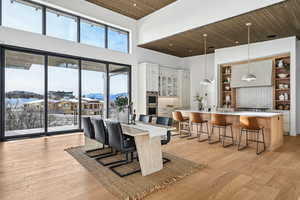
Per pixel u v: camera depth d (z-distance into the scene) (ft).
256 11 13.35
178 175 8.93
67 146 13.83
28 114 16.16
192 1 17.07
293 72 18.51
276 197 6.97
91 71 20.08
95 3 19.15
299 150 13.38
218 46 23.13
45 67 16.81
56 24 17.52
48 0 16.25
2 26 14.37
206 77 27.63
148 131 8.98
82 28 19.38
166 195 7.15
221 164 10.47
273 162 10.78
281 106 20.10
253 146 14.25
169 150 13.37
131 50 23.12
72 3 17.66
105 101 21.15
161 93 25.94
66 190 7.43
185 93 28.96
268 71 20.10
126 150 8.98
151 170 9.26
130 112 12.16
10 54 15.17
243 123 13.37
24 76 15.87
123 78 22.70
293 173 9.18
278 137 14.42
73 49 18.30
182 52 26.78
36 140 15.52
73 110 18.85
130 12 21.26
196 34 18.54
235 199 6.84
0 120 14.73
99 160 10.97
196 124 18.52
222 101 25.09
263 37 19.16
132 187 7.68
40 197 6.89
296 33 17.84
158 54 26.55
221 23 15.66
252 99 22.57
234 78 22.98
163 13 19.93
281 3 12.18
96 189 7.54
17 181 8.15
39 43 16.19
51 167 9.80
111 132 9.42
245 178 8.63
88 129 12.03
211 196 7.05
